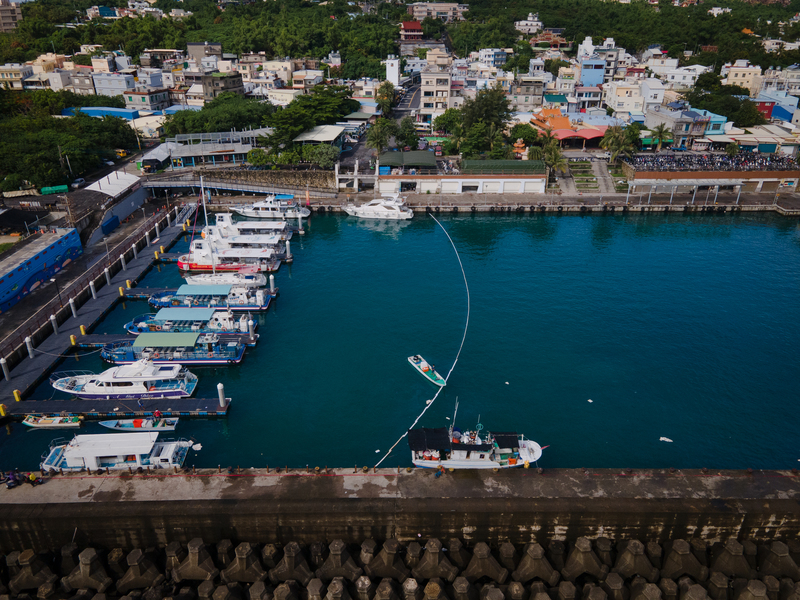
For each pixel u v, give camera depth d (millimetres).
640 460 64188
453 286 105312
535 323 92625
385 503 53375
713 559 51844
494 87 183375
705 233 131625
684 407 73062
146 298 99812
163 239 123000
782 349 85875
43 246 100938
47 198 126000
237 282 101438
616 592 48000
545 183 151250
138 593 48281
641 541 54312
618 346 86250
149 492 55625
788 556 50625
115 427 68250
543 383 77688
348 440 67312
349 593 48031
